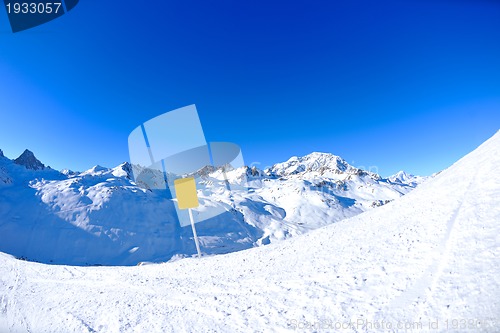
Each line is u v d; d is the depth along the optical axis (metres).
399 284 6.98
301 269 10.38
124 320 8.87
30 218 138.88
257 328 6.77
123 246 127.94
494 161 11.04
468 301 5.38
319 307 7.07
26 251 116.94
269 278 10.28
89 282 14.91
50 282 16.12
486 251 6.62
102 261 117.50
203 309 8.65
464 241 7.53
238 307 8.27
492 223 7.58
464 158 14.82
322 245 12.90
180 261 16.66
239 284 10.40
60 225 134.62
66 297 12.80
